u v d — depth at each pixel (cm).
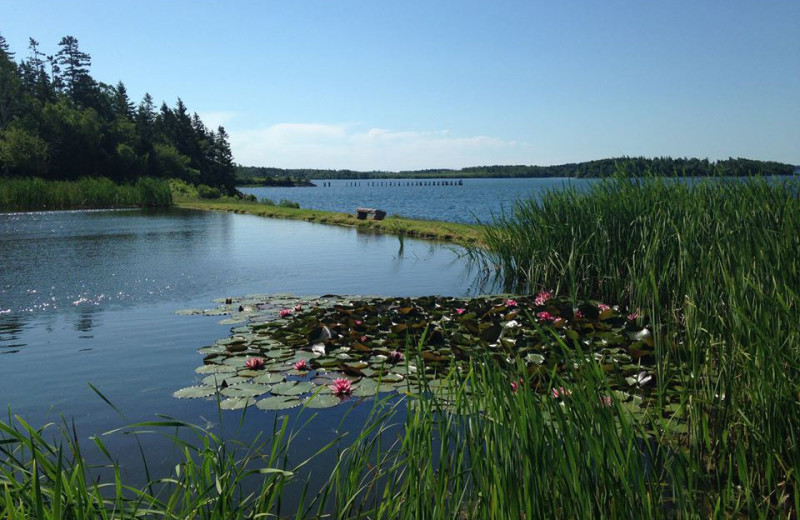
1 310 734
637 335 531
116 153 5875
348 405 403
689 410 309
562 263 782
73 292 849
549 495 215
